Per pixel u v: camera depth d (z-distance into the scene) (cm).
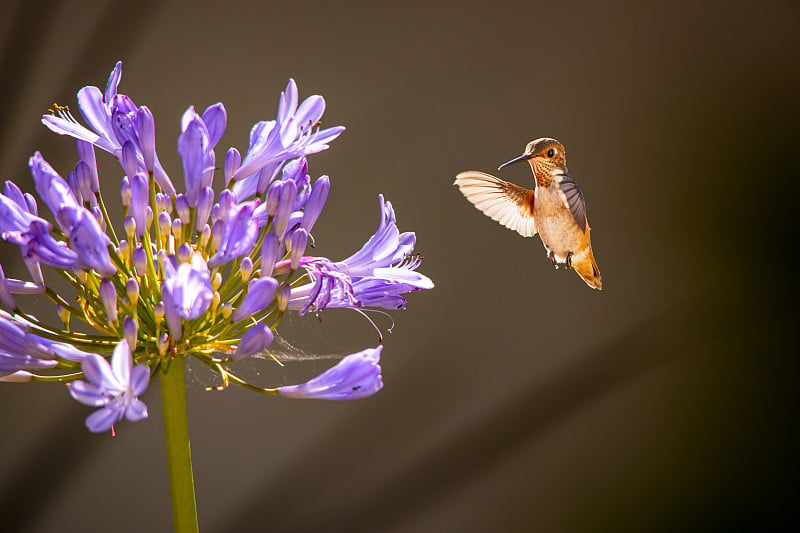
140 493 165
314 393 115
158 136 166
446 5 179
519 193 132
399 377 178
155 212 116
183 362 116
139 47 167
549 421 182
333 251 173
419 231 178
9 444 164
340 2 176
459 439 179
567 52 183
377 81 177
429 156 178
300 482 172
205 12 171
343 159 175
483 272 181
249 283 115
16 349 114
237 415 170
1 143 163
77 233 113
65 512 165
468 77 179
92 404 112
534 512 180
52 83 164
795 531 183
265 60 172
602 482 183
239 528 168
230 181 117
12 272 160
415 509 177
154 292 115
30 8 164
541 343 182
